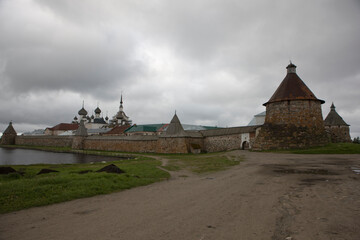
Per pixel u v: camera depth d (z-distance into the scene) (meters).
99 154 61.88
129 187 12.90
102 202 9.66
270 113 42.31
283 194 10.26
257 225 6.62
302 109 39.03
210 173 18.50
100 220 7.33
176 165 25.12
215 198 9.99
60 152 73.75
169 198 10.24
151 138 59.28
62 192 10.68
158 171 18.83
